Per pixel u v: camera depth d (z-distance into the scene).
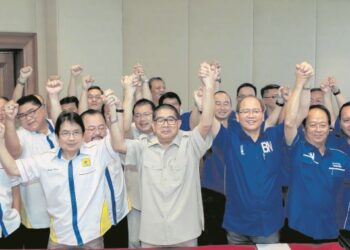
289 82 6.06
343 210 3.04
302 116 3.04
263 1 6.01
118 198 3.04
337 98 4.12
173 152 2.91
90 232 2.78
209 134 2.98
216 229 3.77
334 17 5.97
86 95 4.11
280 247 2.53
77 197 2.76
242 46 6.05
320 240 2.97
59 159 2.78
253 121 3.01
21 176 2.74
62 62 5.25
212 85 2.85
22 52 5.37
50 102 3.36
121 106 3.11
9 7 5.23
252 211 2.97
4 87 5.35
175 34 6.11
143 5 6.04
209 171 3.76
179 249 2.53
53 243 2.82
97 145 2.90
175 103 4.13
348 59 5.99
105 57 5.54
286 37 6.02
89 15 5.39
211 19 6.07
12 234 3.21
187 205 2.87
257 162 2.99
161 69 6.12
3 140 2.70
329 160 2.97
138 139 3.03
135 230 3.38
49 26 5.37
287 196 3.10
